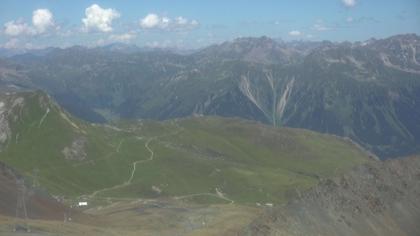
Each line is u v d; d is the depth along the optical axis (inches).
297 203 6127.0
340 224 6048.2
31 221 5561.0
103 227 6609.3
